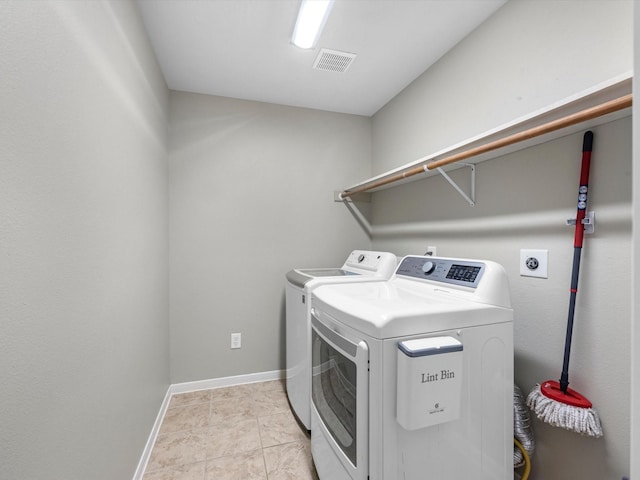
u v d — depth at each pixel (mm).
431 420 921
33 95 665
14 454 593
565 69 1193
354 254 2326
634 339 459
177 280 2316
